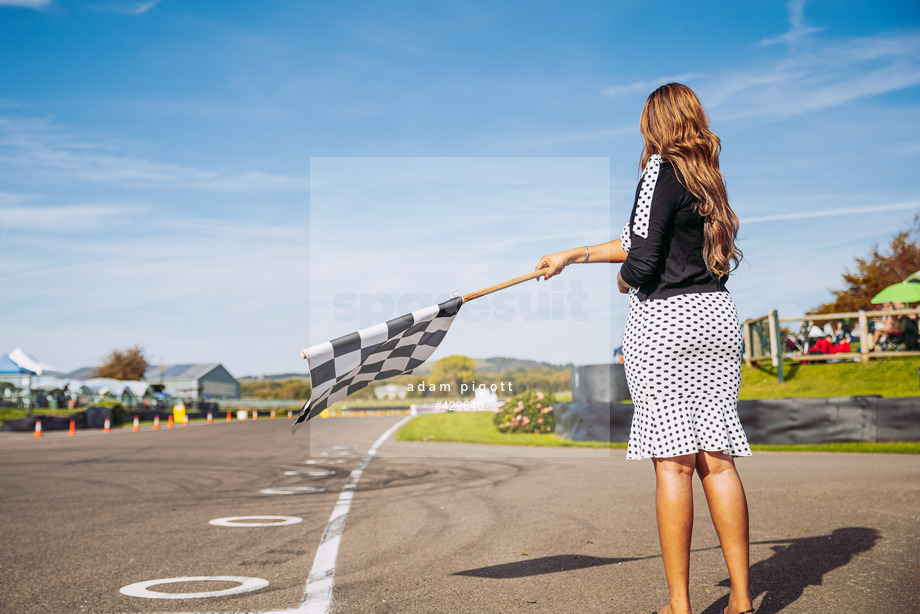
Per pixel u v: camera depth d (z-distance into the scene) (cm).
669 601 232
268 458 895
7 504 512
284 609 247
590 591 261
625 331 227
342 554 337
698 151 216
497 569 299
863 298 2677
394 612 242
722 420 210
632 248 216
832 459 768
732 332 213
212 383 5966
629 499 496
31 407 2836
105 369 5722
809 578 268
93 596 268
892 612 224
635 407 224
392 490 570
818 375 1357
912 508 418
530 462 791
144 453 1002
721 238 210
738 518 209
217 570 308
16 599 264
